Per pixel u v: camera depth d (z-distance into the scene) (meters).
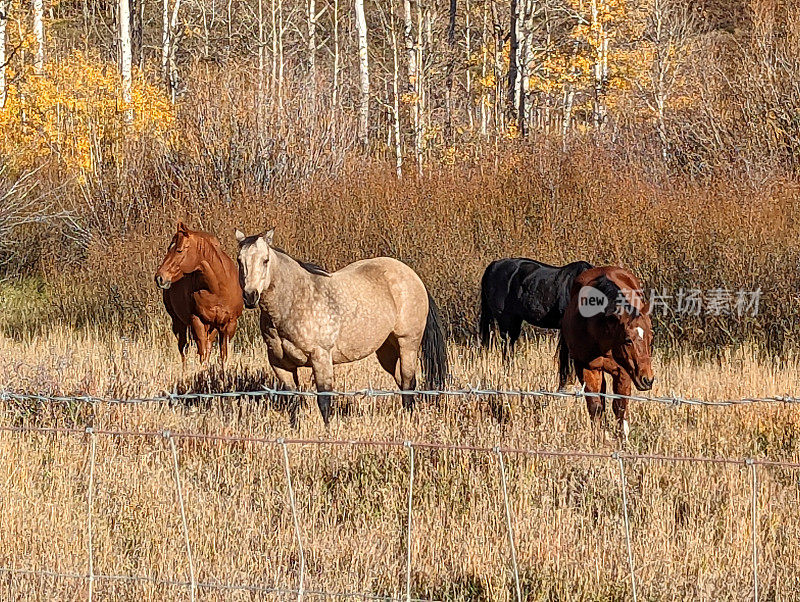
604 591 6.67
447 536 7.52
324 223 20.23
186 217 21.53
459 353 15.21
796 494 8.35
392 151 35.62
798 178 22.11
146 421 10.27
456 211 20.28
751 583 6.77
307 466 8.98
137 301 19.16
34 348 14.66
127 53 29.17
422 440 9.38
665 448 9.51
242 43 51.47
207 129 23.92
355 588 6.70
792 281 16.31
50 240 24.11
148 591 6.62
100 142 26.25
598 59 37.38
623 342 9.48
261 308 10.62
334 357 10.95
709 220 17.72
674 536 7.49
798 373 13.05
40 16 31.69
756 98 25.19
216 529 7.61
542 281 13.68
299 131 24.05
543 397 10.91
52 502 8.10
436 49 41.81
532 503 8.18
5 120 26.61
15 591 6.61
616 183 20.64
